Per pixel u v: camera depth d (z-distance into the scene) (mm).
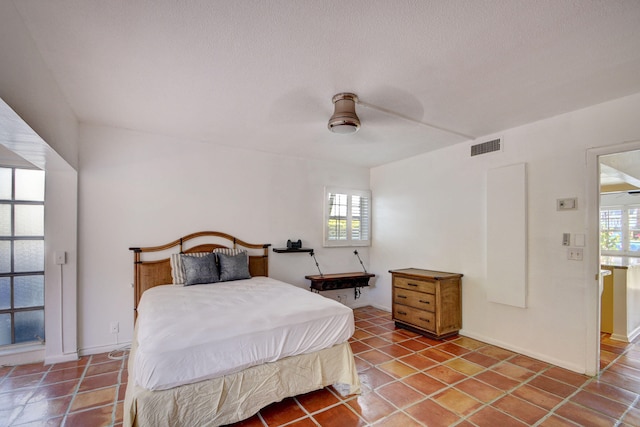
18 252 2994
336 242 4965
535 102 2668
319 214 4844
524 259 3180
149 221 3537
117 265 3352
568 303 2879
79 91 2475
